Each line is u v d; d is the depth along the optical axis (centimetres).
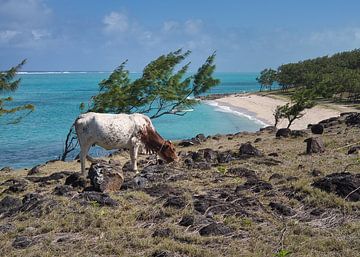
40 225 824
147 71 2516
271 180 1108
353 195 909
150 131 1376
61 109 8012
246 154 1548
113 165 1103
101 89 2497
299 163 1331
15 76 1856
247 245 716
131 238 746
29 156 3572
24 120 6200
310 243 705
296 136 2216
